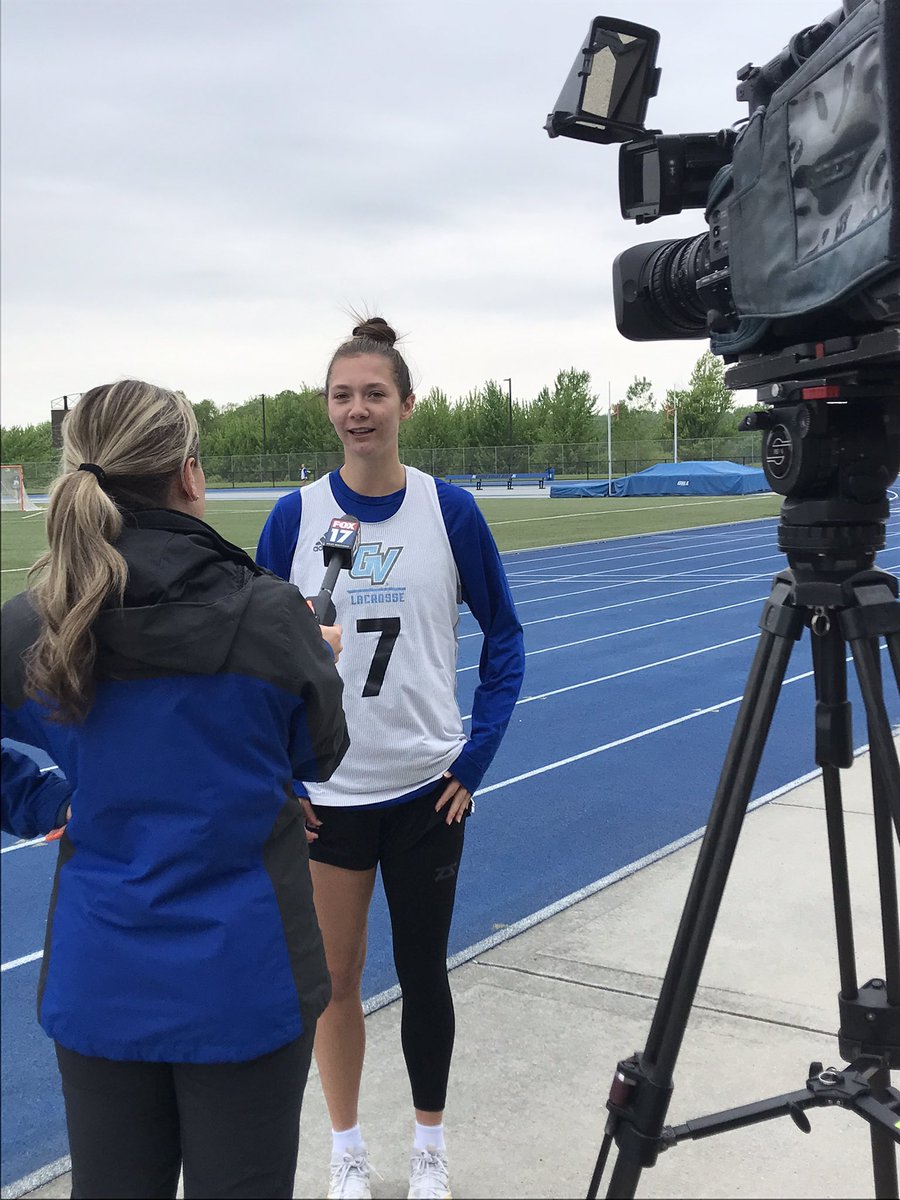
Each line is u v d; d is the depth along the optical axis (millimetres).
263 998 1292
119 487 1363
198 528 1372
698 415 69625
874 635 1552
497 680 2184
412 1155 2131
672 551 18609
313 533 2125
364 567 2064
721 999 2826
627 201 1842
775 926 3246
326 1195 2145
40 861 4348
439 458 64812
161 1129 1354
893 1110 1744
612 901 3576
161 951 1275
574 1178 2148
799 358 1525
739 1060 2537
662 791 5016
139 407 1378
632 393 88500
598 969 3068
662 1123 1609
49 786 1420
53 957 1333
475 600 2199
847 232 1266
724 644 9148
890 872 1844
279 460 68125
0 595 13664
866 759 5047
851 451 1548
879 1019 1888
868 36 1187
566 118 1718
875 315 1318
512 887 3902
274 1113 1329
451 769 2070
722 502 34656
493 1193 2109
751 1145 2238
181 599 1292
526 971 3074
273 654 1338
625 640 9531
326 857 2061
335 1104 2109
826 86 1292
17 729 1369
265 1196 1323
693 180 1771
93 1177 1336
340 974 2068
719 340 1769
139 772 1295
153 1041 1266
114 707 1300
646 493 40000
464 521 2129
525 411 75250
